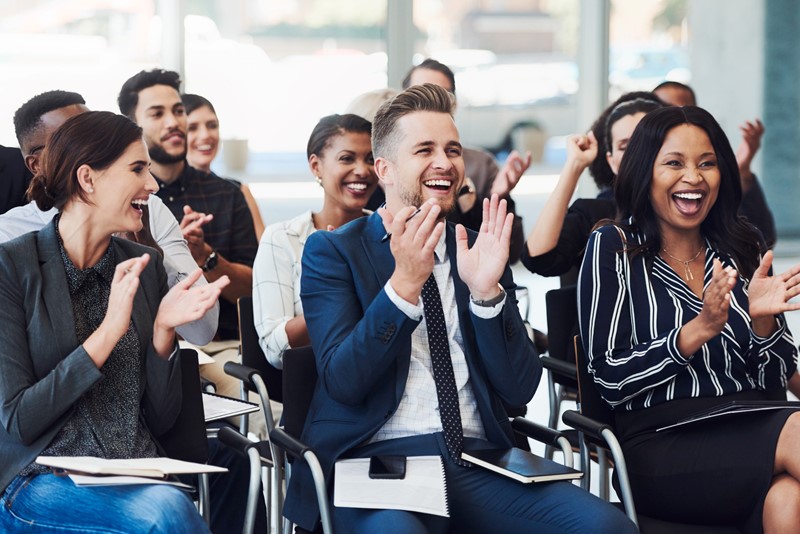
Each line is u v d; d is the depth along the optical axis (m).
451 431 2.50
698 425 2.73
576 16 8.29
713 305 2.57
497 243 2.48
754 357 2.82
